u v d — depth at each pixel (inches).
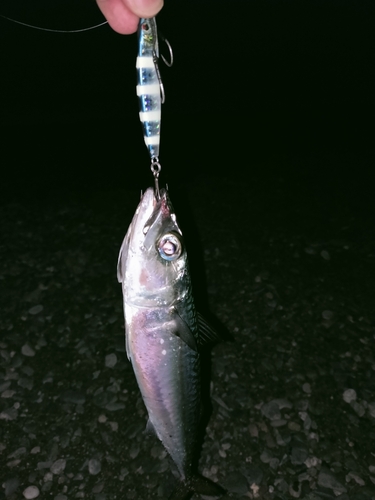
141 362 10.4
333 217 29.6
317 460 16.5
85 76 47.8
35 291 23.7
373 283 24.5
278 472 16.1
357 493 15.5
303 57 53.0
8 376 19.3
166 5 54.5
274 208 30.5
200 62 51.1
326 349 20.7
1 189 32.1
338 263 25.9
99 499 15.3
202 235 28.0
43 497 15.3
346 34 57.7
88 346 20.8
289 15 60.7
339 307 23.0
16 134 39.4
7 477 15.8
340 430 17.4
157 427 11.3
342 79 49.6
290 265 25.7
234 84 48.1
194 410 11.4
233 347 20.8
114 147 37.8
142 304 10.0
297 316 22.4
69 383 19.2
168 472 16.0
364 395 18.7
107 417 17.8
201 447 16.9
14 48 51.3
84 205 30.5
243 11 60.6
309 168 35.2
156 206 9.8
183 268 10.2
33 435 17.1
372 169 35.1
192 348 10.4
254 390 18.9
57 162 35.6
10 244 27.0
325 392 18.8
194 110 44.0
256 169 34.9
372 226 28.7
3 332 21.3
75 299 23.3
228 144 38.5
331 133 40.6
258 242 27.5
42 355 20.3
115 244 27.2
